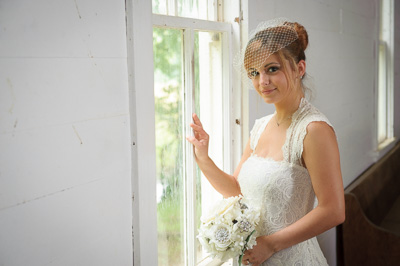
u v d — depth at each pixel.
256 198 1.67
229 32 1.99
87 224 1.25
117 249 1.38
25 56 1.04
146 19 1.43
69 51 1.16
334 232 3.33
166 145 1.76
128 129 1.39
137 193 1.44
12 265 1.04
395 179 4.75
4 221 1.02
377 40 4.46
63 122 1.15
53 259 1.15
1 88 0.99
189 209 1.89
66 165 1.17
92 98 1.24
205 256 2.02
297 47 1.60
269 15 2.23
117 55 1.33
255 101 2.12
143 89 1.43
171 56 1.74
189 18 1.77
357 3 3.80
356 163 3.91
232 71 2.02
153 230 1.52
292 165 1.60
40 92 1.08
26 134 1.05
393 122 5.17
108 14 1.28
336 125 3.37
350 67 3.68
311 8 2.79
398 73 5.37
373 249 3.17
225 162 2.05
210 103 1.98
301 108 1.63
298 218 1.64
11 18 1.00
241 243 1.52
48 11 1.09
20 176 1.05
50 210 1.13
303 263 1.69
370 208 3.67
